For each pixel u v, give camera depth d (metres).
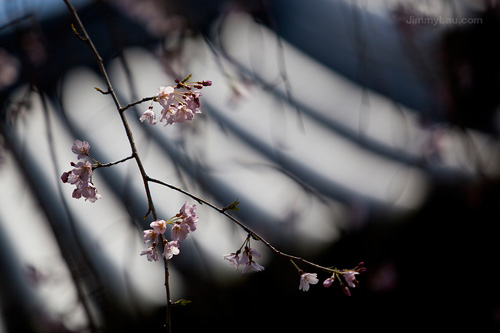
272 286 3.54
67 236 3.50
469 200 3.86
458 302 3.88
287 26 4.57
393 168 3.97
